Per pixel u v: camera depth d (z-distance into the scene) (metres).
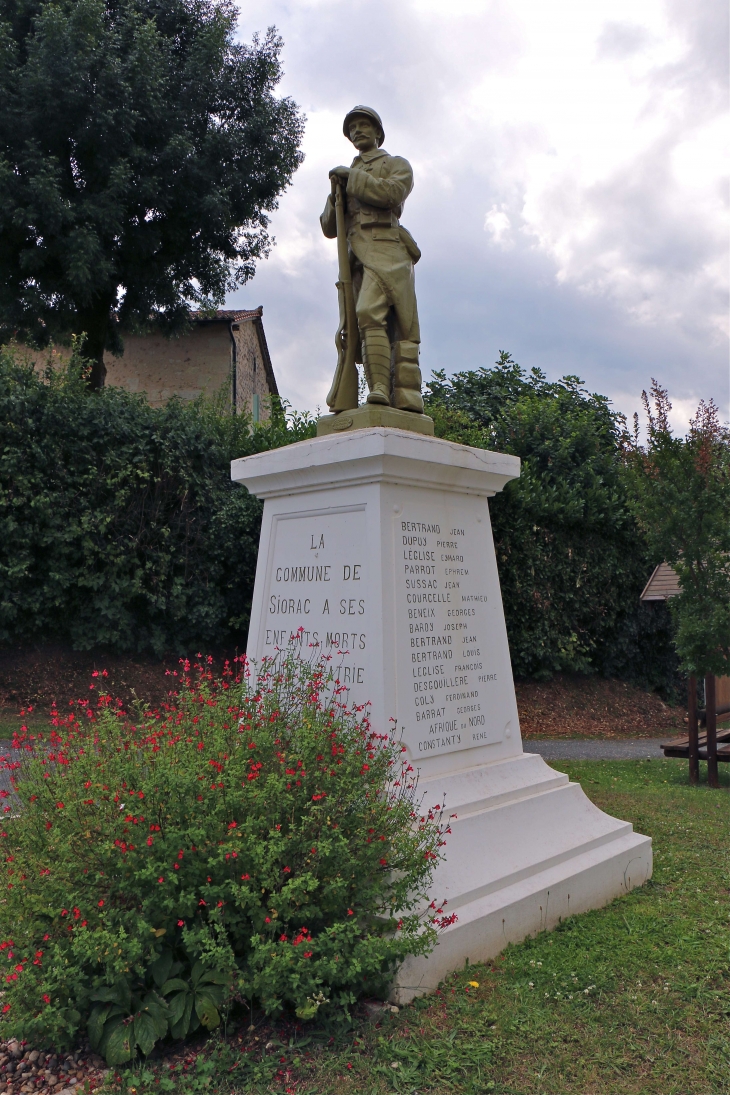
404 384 5.04
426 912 3.59
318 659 4.57
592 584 14.22
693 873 5.02
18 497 9.99
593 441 14.42
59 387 10.62
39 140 14.38
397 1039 3.06
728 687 11.14
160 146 15.95
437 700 4.52
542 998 3.39
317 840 3.20
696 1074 2.88
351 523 4.55
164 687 10.99
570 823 4.80
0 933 3.05
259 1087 2.77
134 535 10.98
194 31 17.33
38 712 9.86
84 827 3.11
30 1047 3.06
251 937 2.94
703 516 8.91
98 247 14.48
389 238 5.08
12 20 14.93
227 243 17.94
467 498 5.07
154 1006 2.92
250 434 13.34
